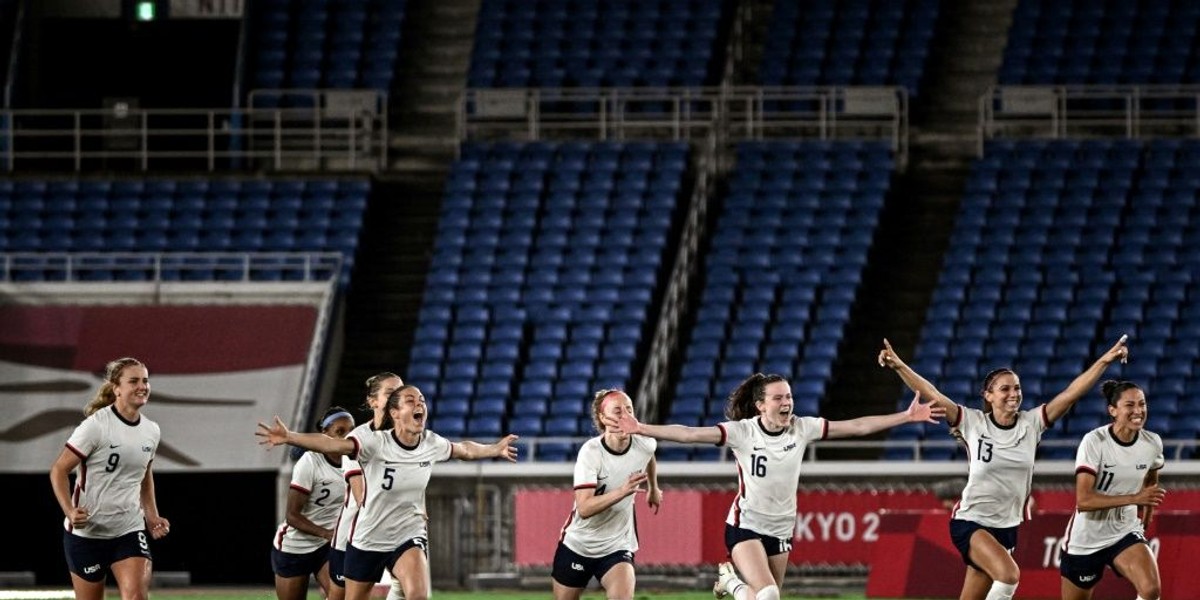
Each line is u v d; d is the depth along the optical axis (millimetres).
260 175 94500
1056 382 81250
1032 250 88062
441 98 102188
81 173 94500
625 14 105500
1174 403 79625
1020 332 83438
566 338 85688
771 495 40531
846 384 84250
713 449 78438
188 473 87938
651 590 70062
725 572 45531
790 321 85500
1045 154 93562
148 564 40062
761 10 105312
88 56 105188
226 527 87625
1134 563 42000
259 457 78812
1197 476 69812
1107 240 88250
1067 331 83562
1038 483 70312
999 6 103750
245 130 95750
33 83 104250
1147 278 85875
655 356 82938
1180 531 62406
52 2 105250
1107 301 85312
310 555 45031
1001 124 95688
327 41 104938
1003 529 41312
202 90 105000
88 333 82375
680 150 95188
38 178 94250
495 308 87750
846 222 90500
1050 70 100250
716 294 87000
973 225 89625
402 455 39312
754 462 40406
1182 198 90312
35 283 83625
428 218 94000
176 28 105125
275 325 83438
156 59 105188
